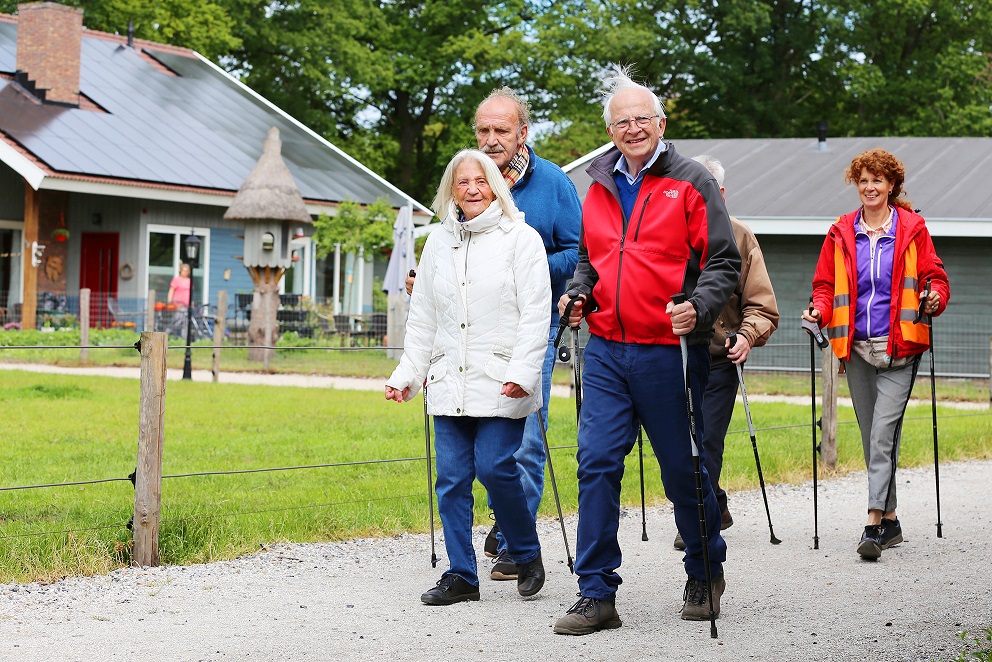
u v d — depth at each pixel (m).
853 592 7.20
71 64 36.94
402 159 58.41
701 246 6.30
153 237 35.75
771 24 53.19
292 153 40.91
